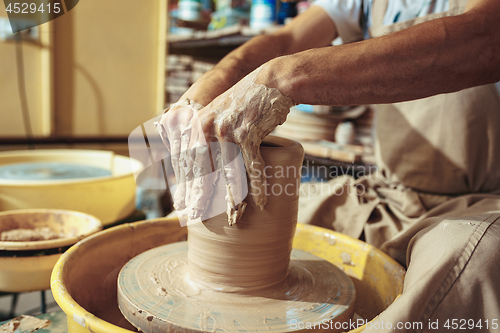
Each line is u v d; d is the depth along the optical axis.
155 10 3.05
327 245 1.09
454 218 0.74
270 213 0.74
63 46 2.87
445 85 0.66
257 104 0.65
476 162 1.14
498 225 0.68
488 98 1.13
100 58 2.98
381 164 1.32
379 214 1.17
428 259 0.67
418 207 1.12
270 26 2.32
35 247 0.95
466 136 1.13
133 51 3.06
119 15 2.96
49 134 2.93
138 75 3.12
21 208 1.33
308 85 0.65
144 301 0.72
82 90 2.99
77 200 1.37
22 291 0.98
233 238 0.73
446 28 0.64
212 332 0.64
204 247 0.76
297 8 2.41
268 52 1.05
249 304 0.73
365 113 2.32
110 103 3.09
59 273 0.77
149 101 3.20
